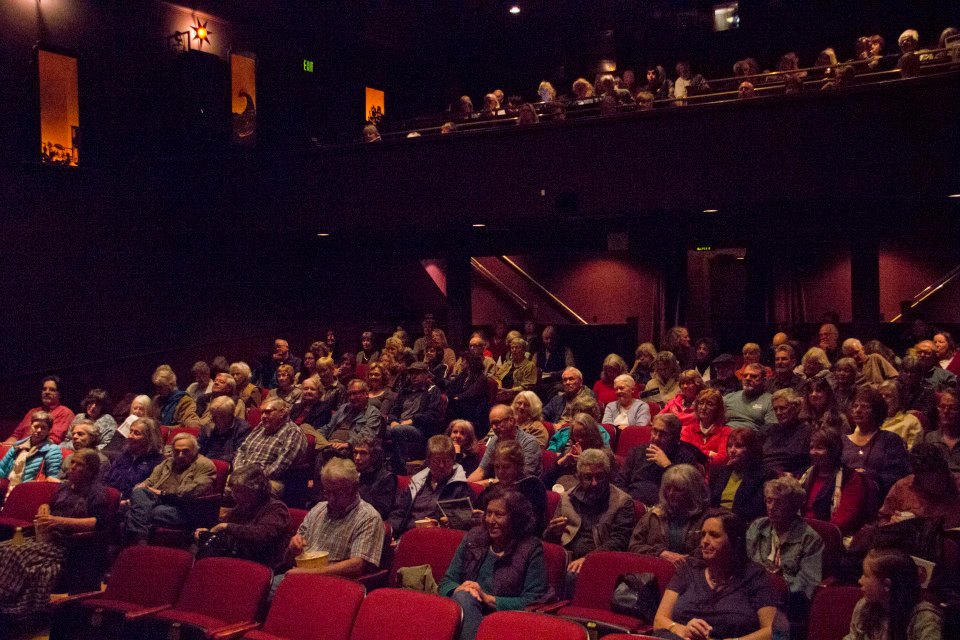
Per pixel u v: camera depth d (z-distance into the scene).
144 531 6.16
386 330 15.20
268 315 14.05
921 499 4.84
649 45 15.49
